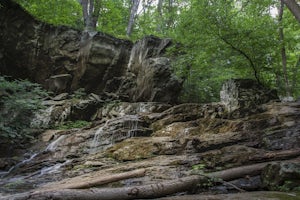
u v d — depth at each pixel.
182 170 6.27
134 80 14.81
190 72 12.72
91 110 13.63
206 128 8.96
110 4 21.58
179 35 10.77
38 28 15.27
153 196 4.57
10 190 6.28
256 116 8.71
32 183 6.90
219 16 9.81
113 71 15.27
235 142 7.68
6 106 11.88
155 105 12.65
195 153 7.59
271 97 9.86
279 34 11.23
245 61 10.82
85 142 10.26
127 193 4.38
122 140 9.88
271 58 10.84
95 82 15.30
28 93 12.47
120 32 23.00
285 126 7.68
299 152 6.08
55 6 18.84
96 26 21.84
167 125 10.09
